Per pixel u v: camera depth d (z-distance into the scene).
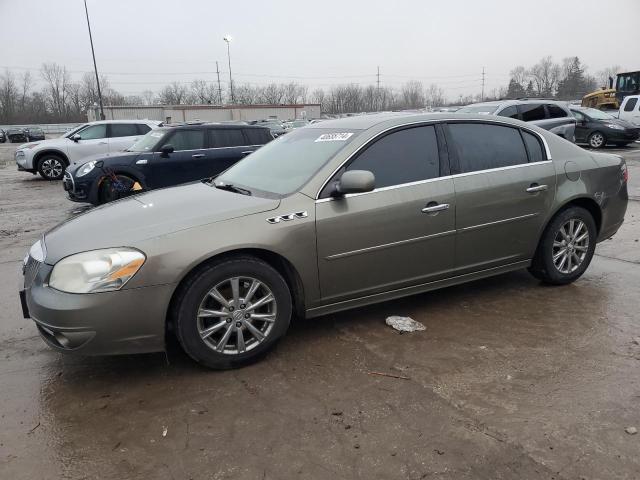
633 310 4.19
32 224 8.63
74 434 2.75
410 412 2.86
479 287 4.80
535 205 4.37
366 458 2.51
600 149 18.19
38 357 3.64
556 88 88.19
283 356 3.55
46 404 3.04
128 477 2.42
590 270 5.24
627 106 21.08
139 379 3.30
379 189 3.71
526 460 2.46
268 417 2.86
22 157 14.95
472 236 4.10
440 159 3.99
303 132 4.45
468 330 3.88
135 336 3.08
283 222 3.38
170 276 3.08
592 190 4.66
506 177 4.21
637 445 2.54
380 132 3.82
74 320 2.96
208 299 3.25
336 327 3.99
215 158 9.68
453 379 3.19
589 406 2.87
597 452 2.50
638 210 8.23
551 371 3.25
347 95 81.69
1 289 5.12
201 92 79.06
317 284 3.55
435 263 3.98
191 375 3.33
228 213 3.33
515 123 4.44
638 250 5.95
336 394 3.07
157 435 2.72
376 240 3.68
